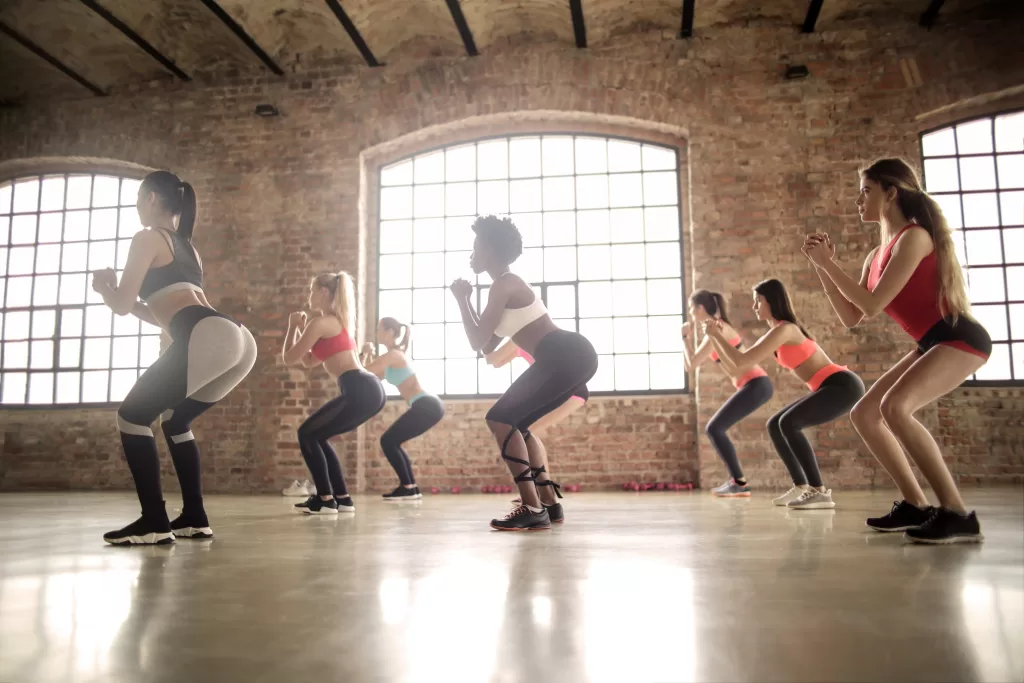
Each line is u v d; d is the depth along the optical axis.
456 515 3.94
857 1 7.27
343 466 7.55
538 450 3.35
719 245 7.39
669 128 7.69
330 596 1.44
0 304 8.75
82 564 1.96
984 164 7.42
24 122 8.61
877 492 6.12
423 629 1.14
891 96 7.39
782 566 1.80
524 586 1.53
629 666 0.92
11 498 6.34
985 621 1.16
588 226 7.92
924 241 2.50
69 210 8.81
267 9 7.32
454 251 8.07
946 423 7.04
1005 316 7.22
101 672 0.92
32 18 7.38
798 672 0.88
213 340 2.62
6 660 0.98
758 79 7.55
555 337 3.09
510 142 8.14
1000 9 7.24
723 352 4.59
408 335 6.06
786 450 4.60
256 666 0.94
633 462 7.45
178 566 1.91
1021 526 2.85
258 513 4.23
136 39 7.52
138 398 2.55
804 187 7.37
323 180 8.04
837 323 7.16
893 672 0.88
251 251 8.01
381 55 8.08
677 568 1.78
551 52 7.85
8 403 8.59
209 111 8.29
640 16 7.55
